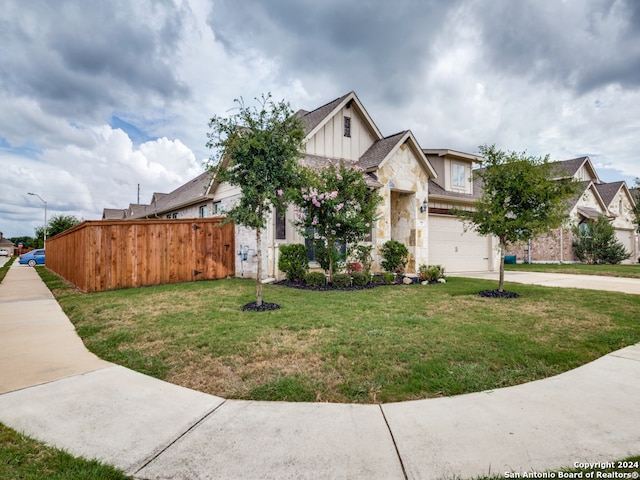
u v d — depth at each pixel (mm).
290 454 2352
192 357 4180
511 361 3990
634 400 3115
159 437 2580
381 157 12297
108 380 3646
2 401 3170
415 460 2277
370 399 3188
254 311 6395
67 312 7055
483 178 8539
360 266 10672
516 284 10406
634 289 9336
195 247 11203
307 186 8641
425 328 5234
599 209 23281
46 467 2234
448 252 15328
